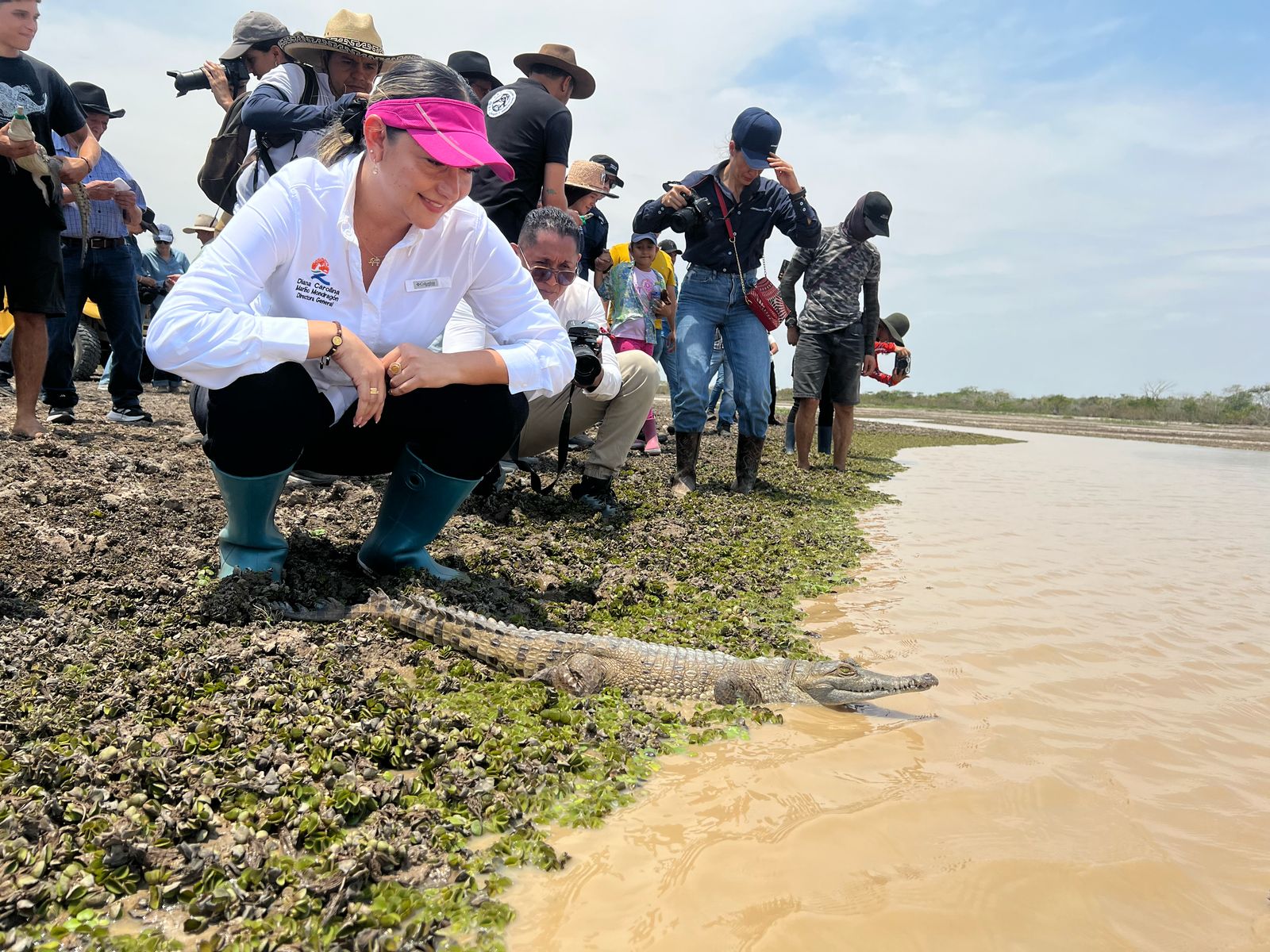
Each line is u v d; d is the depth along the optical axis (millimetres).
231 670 3420
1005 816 2934
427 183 3523
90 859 2361
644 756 3332
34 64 6711
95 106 8727
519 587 5055
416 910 2295
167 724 3049
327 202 3717
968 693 4098
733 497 8422
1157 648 4770
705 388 8242
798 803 2992
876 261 10727
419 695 3504
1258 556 7281
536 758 3129
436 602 4352
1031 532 8172
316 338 3637
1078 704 3967
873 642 4789
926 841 2762
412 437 4332
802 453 11188
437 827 2629
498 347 4293
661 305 9930
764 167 7496
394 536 4621
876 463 13914
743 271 8078
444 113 3445
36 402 7016
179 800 2609
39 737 2883
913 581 6129
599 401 6738
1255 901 2500
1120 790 3150
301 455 4266
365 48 5891
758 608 5336
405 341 4105
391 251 3873
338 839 2559
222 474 4039
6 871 2273
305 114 5594
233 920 2213
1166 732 3678
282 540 4492
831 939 2268
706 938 2258
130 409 9086
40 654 3389
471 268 4141
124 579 4168
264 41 6738
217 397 3760
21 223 6516
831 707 3961
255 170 5770
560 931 2270
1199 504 10297
